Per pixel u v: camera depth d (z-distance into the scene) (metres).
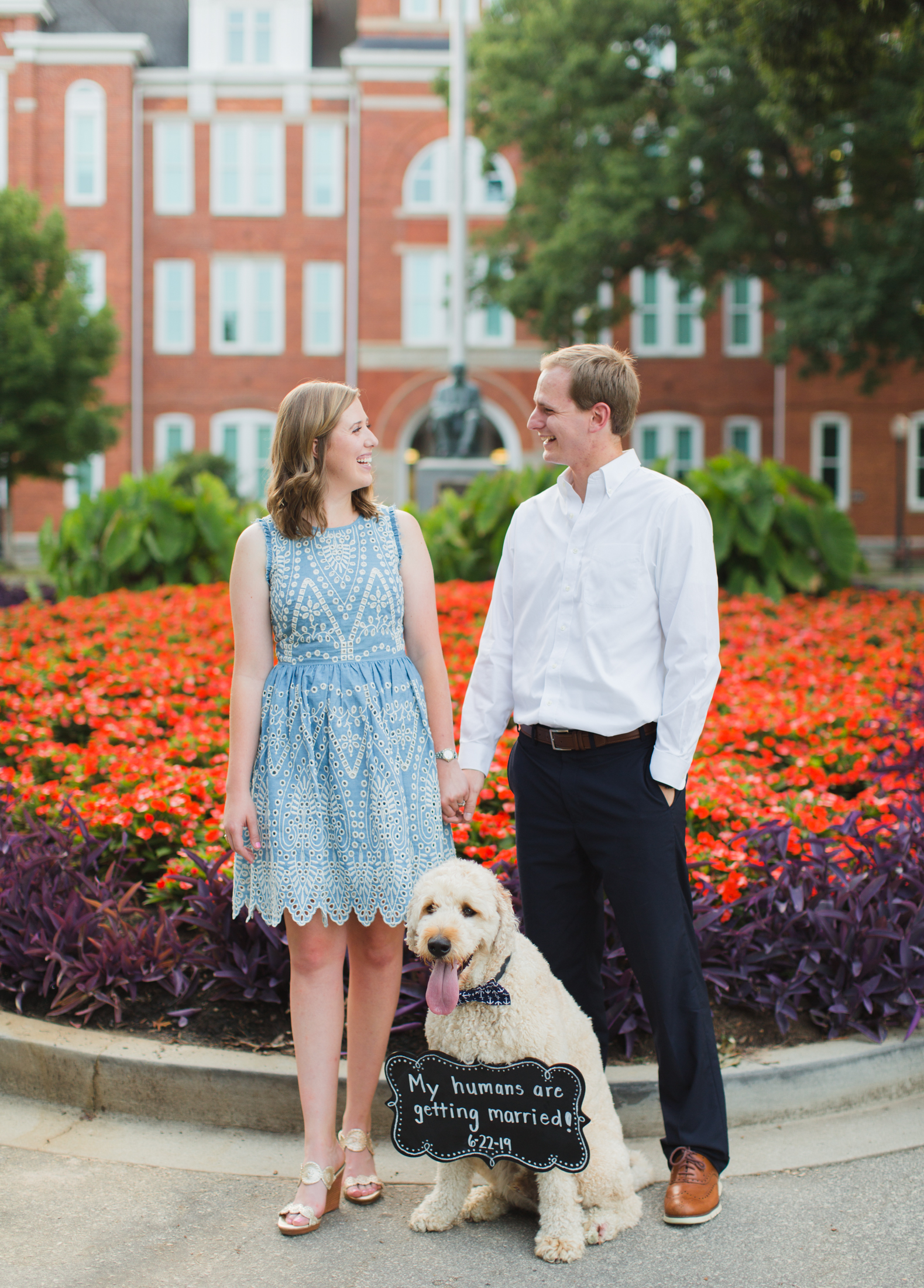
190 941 3.71
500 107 21.28
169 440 30.55
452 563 11.77
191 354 30.34
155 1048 3.22
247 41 30.05
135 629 8.27
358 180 29.52
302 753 2.71
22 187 25.30
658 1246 2.54
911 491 30.17
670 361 30.19
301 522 2.76
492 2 25.17
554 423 2.75
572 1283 2.40
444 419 17.16
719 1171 2.71
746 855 3.75
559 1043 2.55
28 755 5.16
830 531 11.60
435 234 29.45
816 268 20.81
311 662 2.77
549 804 2.83
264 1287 2.39
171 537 11.84
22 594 13.80
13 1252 2.50
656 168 20.28
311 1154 2.67
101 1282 2.40
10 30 29.25
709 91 18.52
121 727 5.48
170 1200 2.75
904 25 8.01
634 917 2.72
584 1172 2.58
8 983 3.54
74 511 12.15
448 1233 2.63
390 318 29.62
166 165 30.00
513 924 2.53
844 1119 3.13
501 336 29.73
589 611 2.75
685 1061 2.72
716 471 11.81
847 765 5.16
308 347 30.38
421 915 2.45
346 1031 3.04
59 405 24.78
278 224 30.14
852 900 3.40
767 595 11.14
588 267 20.89
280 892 2.67
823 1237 2.56
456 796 2.89
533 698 2.84
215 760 5.14
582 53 20.20
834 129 16.17
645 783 2.70
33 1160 2.93
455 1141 2.55
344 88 29.80
